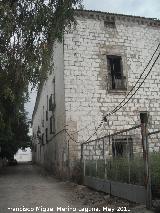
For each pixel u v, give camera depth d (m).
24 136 38.84
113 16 21.72
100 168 14.63
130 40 21.94
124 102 20.89
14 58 11.92
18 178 24.80
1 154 38.56
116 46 21.59
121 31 21.91
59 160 23.48
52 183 19.67
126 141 12.01
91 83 20.70
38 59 11.96
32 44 12.08
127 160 11.42
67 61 20.61
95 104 20.52
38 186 17.97
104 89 20.81
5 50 11.85
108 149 13.62
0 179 23.89
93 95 20.59
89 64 20.91
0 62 11.77
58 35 12.46
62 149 21.67
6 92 11.70
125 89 21.08
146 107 21.22
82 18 21.31
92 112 20.39
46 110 35.19
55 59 25.09
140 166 10.14
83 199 12.47
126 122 20.70
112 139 13.12
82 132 20.08
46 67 12.12
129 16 22.03
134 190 10.27
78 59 20.78
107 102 20.70
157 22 22.69
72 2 12.66
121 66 21.50
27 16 11.93
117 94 20.94
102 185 13.73
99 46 21.28
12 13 11.37
